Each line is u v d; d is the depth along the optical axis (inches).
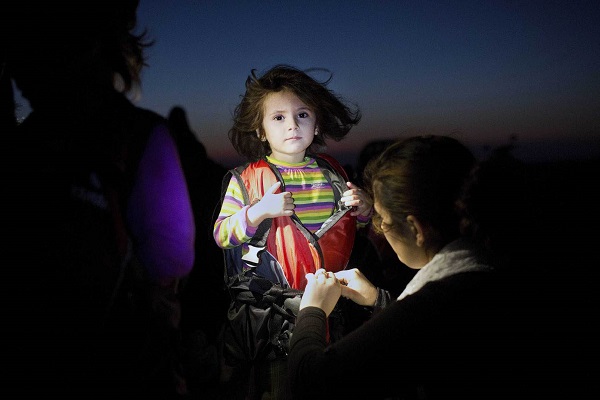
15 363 39.9
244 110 74.9
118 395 42.4
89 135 42.6
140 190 43.9
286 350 65.9
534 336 36.8
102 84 44.9
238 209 69.9
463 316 36.3
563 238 119.8
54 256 40.1
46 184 40.6
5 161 41.1
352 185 71.5
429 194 40.1
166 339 46.1
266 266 67.9
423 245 42.1
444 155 41.2
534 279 38.5
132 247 44.3
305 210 70.9
